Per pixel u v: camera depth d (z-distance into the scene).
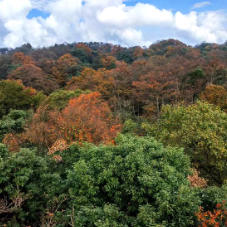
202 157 10.81
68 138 11.18
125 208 6.73
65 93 20.30
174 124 12.00
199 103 12.05
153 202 6.11
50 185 7.51
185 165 7.38
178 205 5.49
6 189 6.66
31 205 7.03
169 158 7.11
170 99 24.20
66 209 6.88
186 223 5.36
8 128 12.83
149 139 8.46
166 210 5.51
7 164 6.91
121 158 6.84
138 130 17.22
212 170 10.83
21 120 14.20
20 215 6.66
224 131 10.39
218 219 5.40
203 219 5.09
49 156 9.70
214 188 6.42
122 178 6.52
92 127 12.72
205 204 6.26
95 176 6.89
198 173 10.28
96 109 16.50
